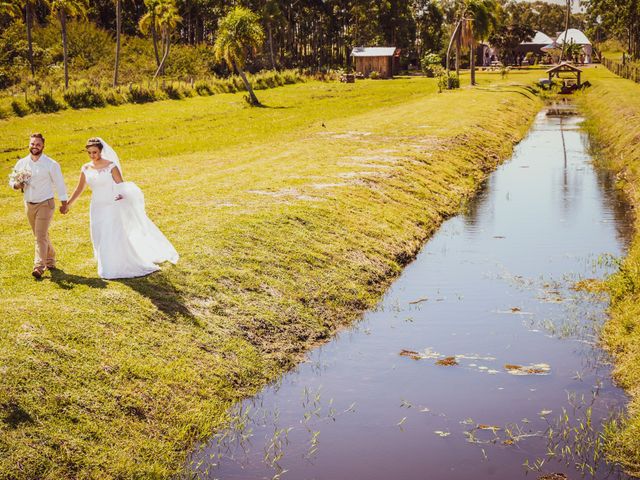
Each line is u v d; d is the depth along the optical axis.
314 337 12.76
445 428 9.59
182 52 95.31
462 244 19.30
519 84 76.19
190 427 9.30
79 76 75.75
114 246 12.13
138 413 9.12
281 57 117.81
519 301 14.70
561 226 21.02
